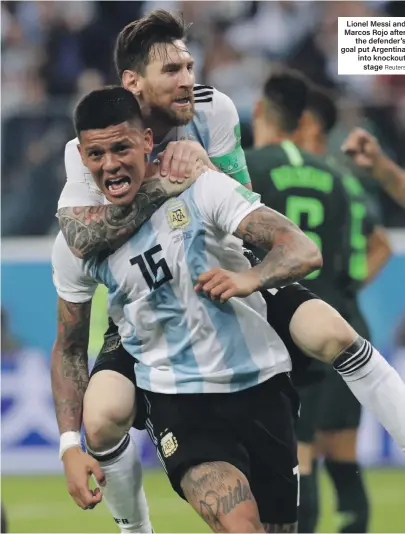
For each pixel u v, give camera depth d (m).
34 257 38.56
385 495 33.06
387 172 22.44
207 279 14.85
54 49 42.34
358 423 24.89
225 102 17.28
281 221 15.02
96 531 28.70
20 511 31.64
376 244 27.48
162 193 15.38
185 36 16.53
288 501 16.70
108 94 15.13
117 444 16.84
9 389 38.81
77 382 16.92
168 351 15.76
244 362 15.69
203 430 15.78
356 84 40.69
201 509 15.09
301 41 41.56
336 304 23.95
